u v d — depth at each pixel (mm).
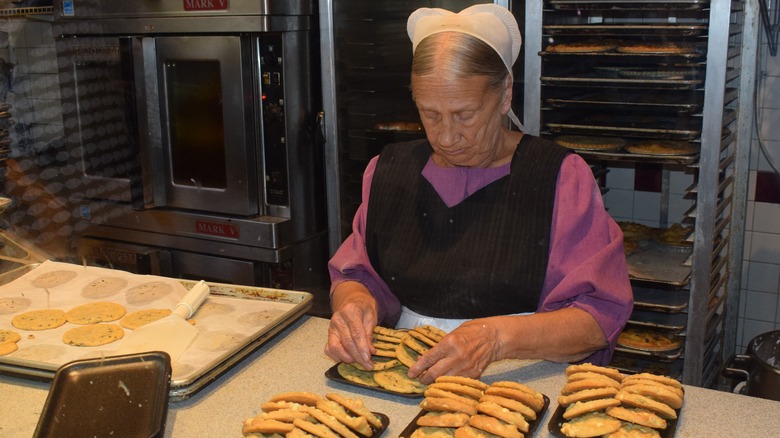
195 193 2814
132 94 2738
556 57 2457
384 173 1663
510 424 1083
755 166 2805
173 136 2803
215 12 2559
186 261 2885
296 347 1480
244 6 2508
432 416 1113
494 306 1506
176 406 1258
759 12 2594
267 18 2498
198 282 1739
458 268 1514
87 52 2801
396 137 2826
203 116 2711
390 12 2705
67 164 2836
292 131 2684
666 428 1106
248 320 1583
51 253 2170
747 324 2959
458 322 1566
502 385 1174
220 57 2598
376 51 2787
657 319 2504
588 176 1525
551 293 1433
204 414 1229
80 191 2848
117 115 2785
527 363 1384
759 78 2705
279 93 2633
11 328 1607
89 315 1657
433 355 1232
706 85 2230
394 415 1198
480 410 1107
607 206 3045
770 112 2738
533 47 2471
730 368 2385
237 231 2738
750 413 1176
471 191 1552
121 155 2830
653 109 2334
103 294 1789
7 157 2543
